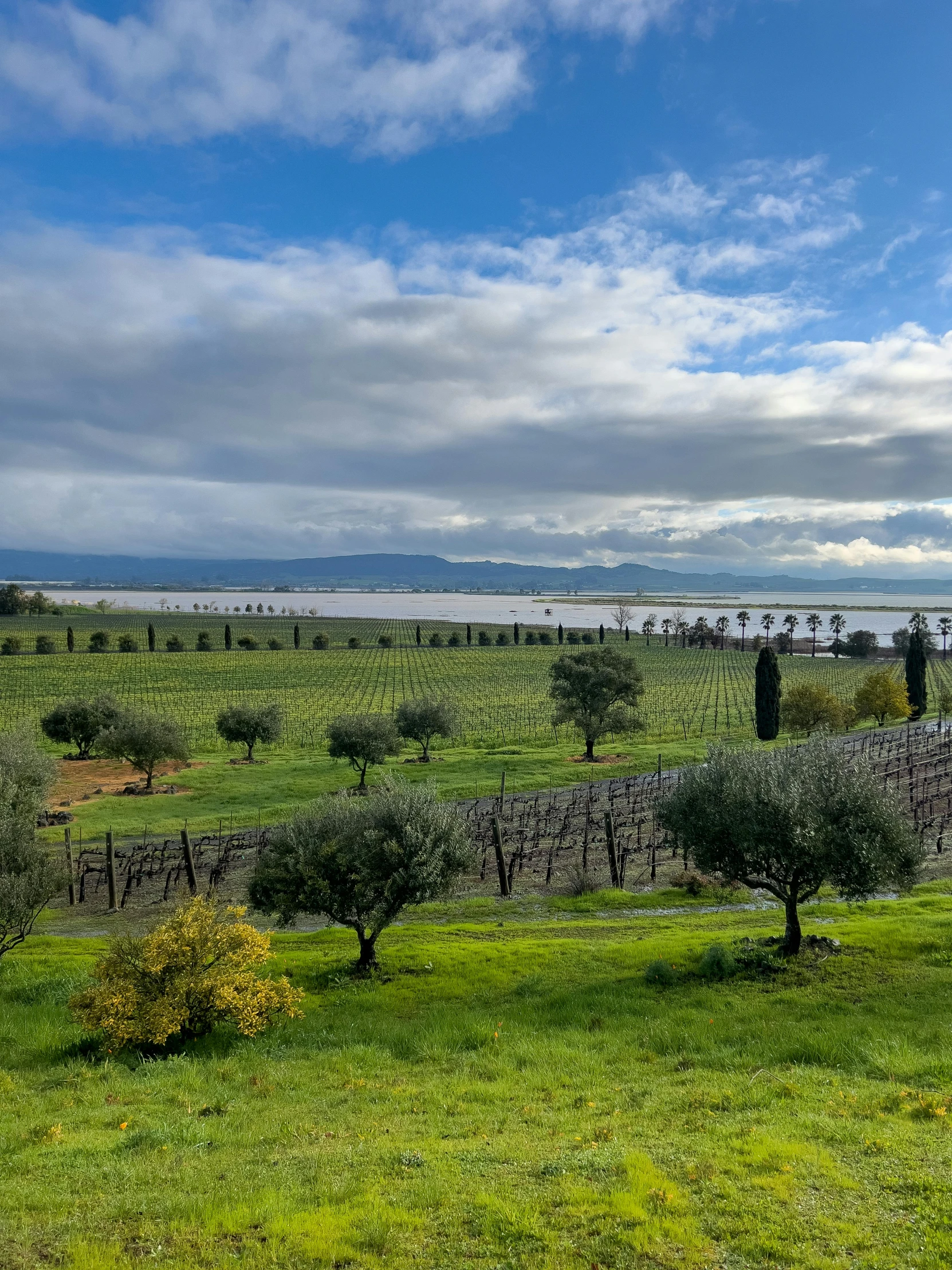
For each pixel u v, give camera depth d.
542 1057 18.30
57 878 25.16
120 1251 9.56
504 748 73.25
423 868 25.31
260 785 58.84
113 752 56.59
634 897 35.81
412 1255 9.43
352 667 154.62
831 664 172.25
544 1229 9.86
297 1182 11.75
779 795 23.39
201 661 155.62
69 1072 18.22
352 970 25.80
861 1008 20.44
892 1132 12.53
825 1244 9.29
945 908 31.91
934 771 61.78
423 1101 15.80
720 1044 18.69
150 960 20.08
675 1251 9.26
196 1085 17.20
